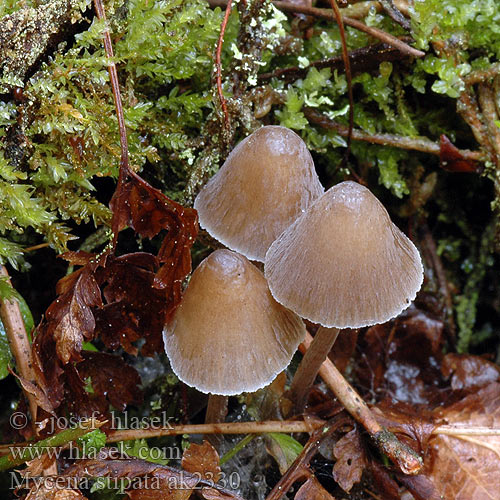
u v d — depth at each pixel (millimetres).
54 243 401
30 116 395
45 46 394
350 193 383
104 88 399
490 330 458
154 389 429
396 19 417
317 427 405
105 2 396
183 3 407
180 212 391
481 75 422
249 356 387
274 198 392
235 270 387
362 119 428
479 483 409
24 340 399
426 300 448
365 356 439
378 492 407
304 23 422
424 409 422
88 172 401
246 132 415
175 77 409
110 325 400
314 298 383
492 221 450
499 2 420
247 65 413
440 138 426
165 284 393
